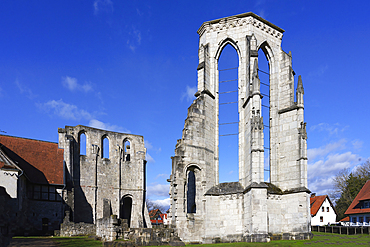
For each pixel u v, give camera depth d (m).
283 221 34.75
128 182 68.06
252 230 30.70
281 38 40.69
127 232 30.62
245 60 37.81
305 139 35.50
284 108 37.91
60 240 35.34
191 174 44.25
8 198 42.19
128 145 75.00
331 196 91.75
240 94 37.78
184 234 32.50
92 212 61.03
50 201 52.44
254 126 32.78
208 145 36.47
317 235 38.00
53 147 60.00
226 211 34.62
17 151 55.28
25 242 33.72
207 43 39.50
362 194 68.56
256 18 38.69
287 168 36.19
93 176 62.78
